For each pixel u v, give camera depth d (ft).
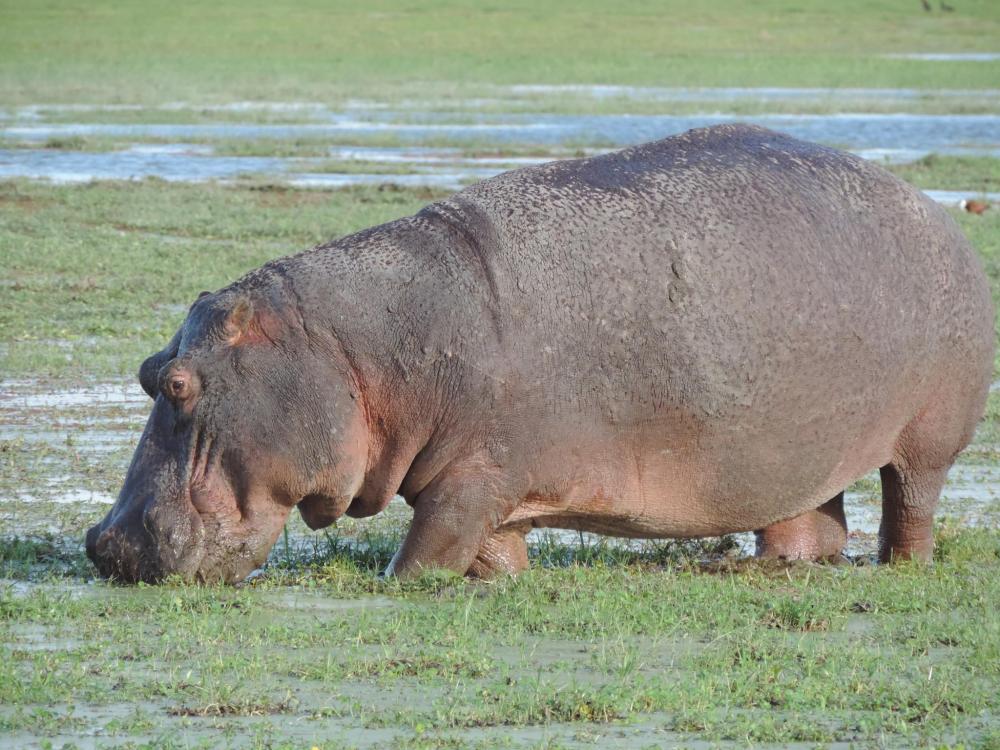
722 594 86.53
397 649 75.15
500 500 87.71
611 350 87.66
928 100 507.30
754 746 63.67
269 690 68.54
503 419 86.89
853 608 86.58
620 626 79.71
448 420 86.89
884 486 101.86
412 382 86.53
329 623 78.84
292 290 86.99
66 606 80.79
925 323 95.20
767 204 91.97
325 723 64.75
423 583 87.40
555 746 62.03
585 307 87.45
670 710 67.51
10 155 336.70
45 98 472.44
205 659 72.90
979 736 64.85
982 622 81.10
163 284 200.85
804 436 92.58
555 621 81.10
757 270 89.92
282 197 280.31
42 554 95.66
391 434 87.45
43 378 151.94
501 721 65.62
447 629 78.28
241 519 86.12
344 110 455.63
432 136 381.60
